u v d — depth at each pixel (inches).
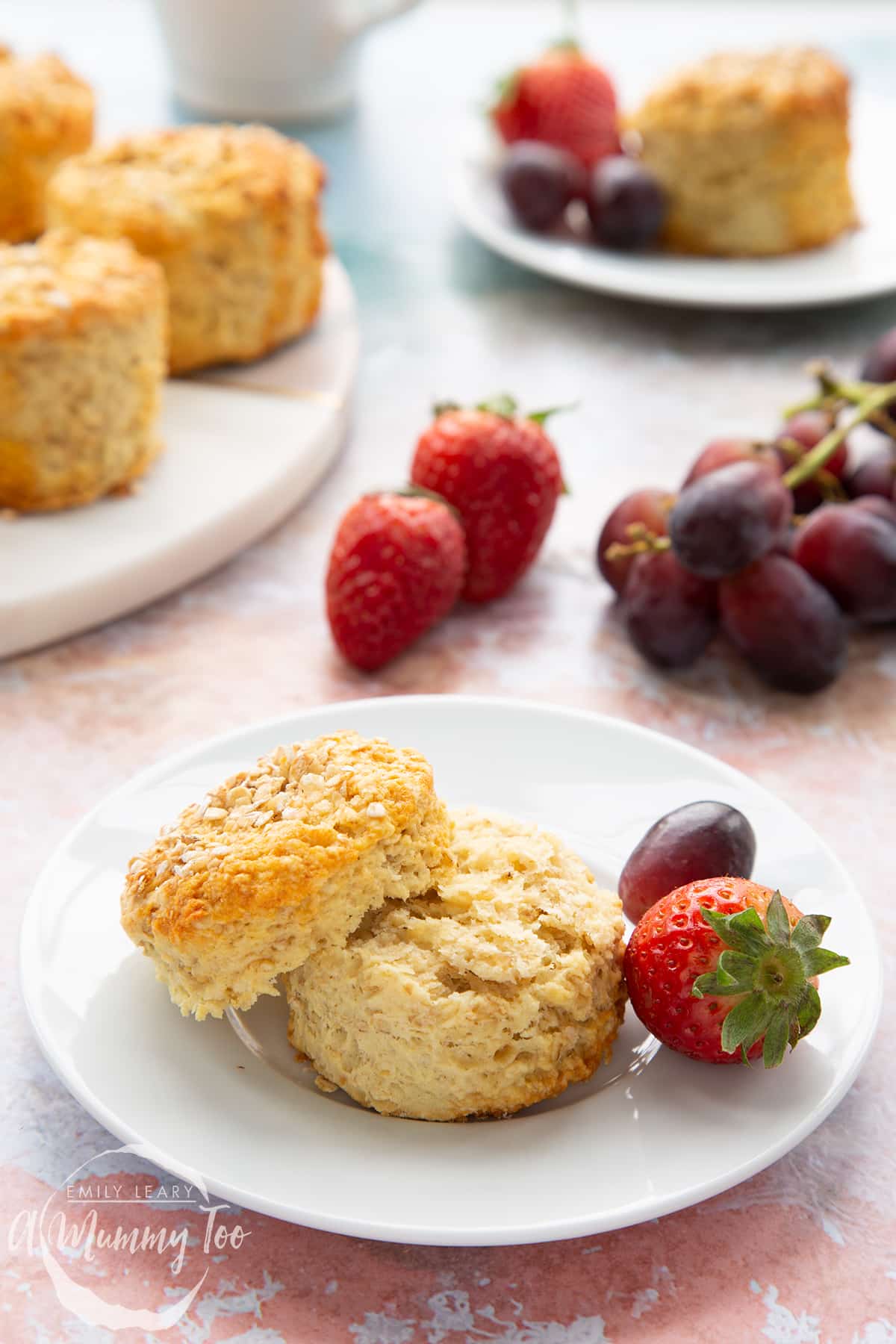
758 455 22.5
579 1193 15.6
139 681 22.1
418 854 16.9
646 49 43.1
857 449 26.0
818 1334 15.6
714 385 28.0
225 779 18.1
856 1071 16.5
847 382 27.0
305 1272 15.9
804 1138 16.3
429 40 44.6
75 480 23.8
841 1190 16.6
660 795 19.2
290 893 16.3
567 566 24.4
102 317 23.3
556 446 26.1
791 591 21.5
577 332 29.7
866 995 17.0
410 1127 16.4
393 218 34.1
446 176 36.2
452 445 22.7
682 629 22.0
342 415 26.1
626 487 25.5
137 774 19.1
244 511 24.1
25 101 28.9
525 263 29.9
